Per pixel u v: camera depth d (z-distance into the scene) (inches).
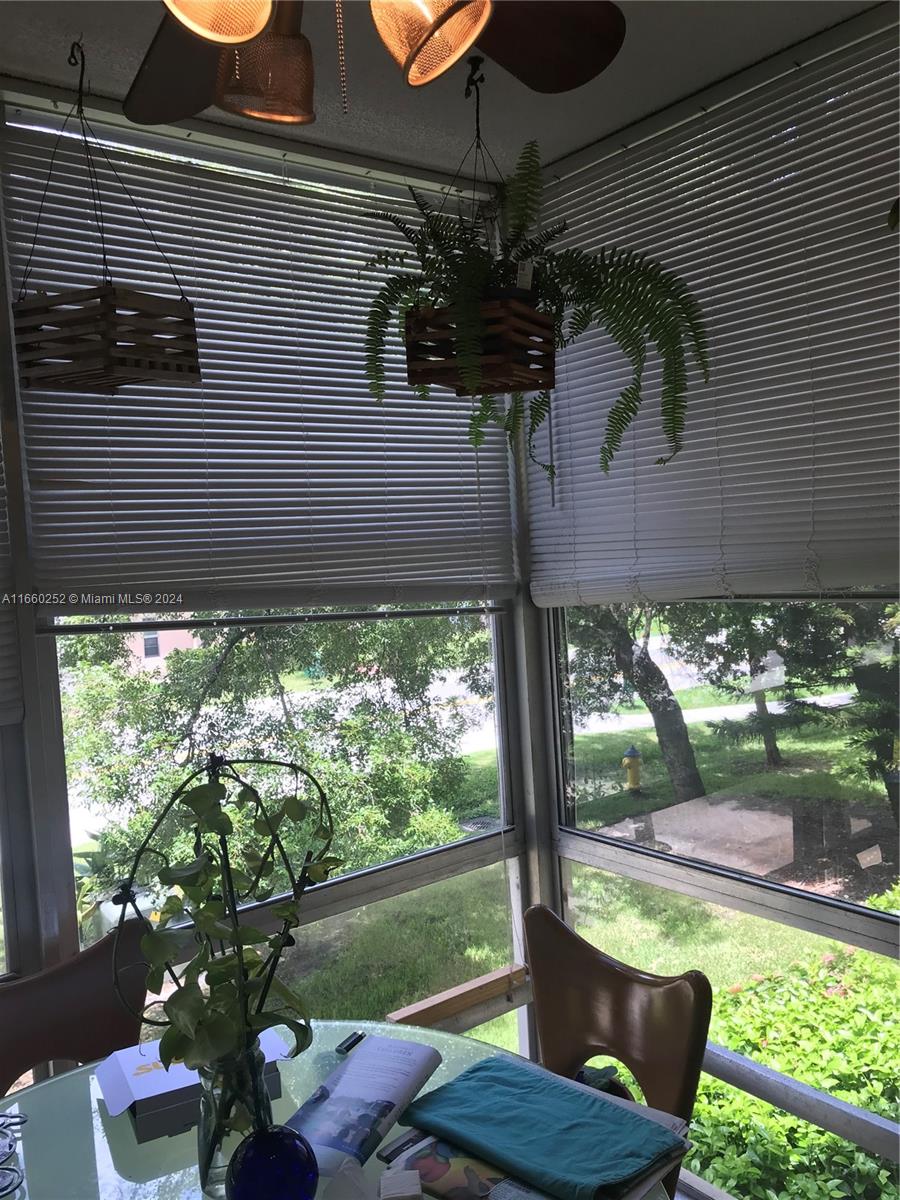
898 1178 76.6
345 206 92.6
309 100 46.9
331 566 89.9
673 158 87.0
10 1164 51.3
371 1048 60.3
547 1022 71.2
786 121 78.4
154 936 43.0
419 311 65.0
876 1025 78.8
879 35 71.8
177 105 53.9
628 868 98.5
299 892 46.3
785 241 79.1
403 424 95.8
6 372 73.9
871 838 78.9
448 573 98.7
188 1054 41.6
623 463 93.5
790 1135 84.2
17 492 74.3
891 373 72.8
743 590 83.7
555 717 106.3
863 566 74.9
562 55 52.8
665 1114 54.6
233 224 85.9
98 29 67.1
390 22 38.5
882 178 72.6
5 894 76.5
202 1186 46.7
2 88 72.9
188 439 82.4
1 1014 66.6
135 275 80.2
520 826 107.6
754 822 87.6
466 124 85.7
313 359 89.9
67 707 78.9
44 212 76.0
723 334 84.1
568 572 99.8
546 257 68.6
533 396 88.8
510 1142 49.7
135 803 82.4
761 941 87.4
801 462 79.0
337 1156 48.9
